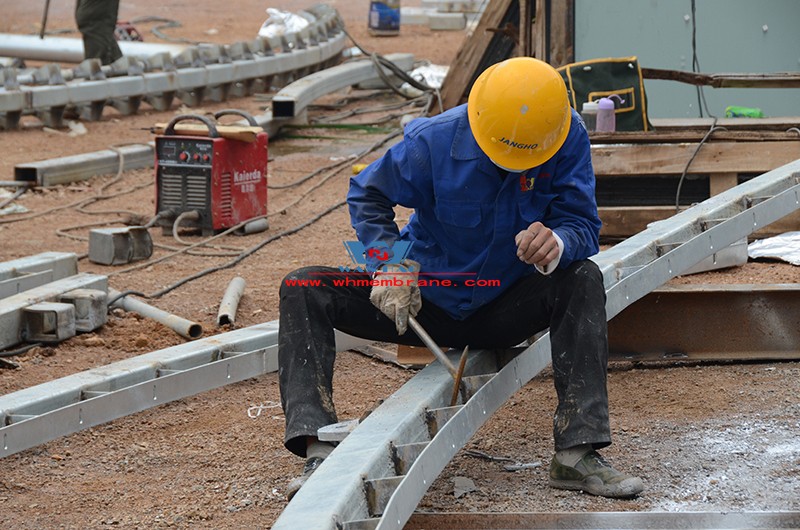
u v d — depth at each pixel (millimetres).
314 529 9648
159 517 13117
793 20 31891
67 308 19922
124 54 55844
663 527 11625
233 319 21031
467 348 12719
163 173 28672
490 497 12938
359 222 13227
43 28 58031
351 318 13492
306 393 12711
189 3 97375
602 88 26250
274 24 65188
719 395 16609
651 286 16109
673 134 24688
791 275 21641
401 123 43406
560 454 12945
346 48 68438
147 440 15836
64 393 14594
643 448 14547
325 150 42219
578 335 12680
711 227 17672
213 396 17719
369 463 11023
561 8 31828
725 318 17938
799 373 17516
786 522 11648
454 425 12469
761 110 32719
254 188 29422
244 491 13891
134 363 15891
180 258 26500
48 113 45000
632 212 24312
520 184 12805
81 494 13891
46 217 31188
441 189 12891
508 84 12359
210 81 50719
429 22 84062
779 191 18828
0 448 13359
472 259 13398
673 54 32594
